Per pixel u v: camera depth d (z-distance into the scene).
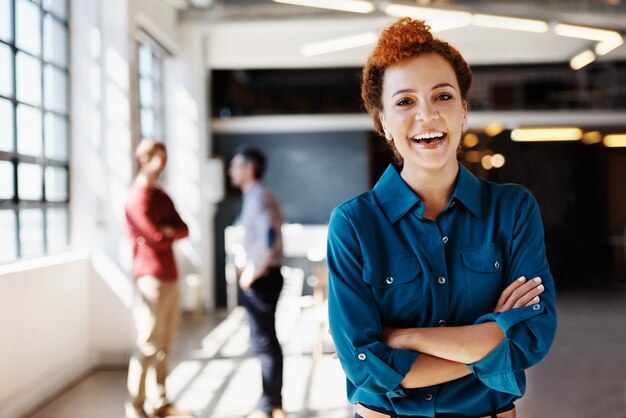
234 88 9.59
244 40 9.18
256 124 9.51
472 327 1.27
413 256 1.34
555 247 11.06
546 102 9.87
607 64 9.80
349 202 1.39
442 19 6.24
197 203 8.80
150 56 8.13
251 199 4.07
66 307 5.24
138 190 4.24
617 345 6.32
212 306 9.11
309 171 9.53
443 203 1.38
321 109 9.59
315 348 5.97
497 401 1.34
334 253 1.36
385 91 1.35
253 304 4.11
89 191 5.79
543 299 1.30
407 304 1.33
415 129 1.30
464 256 1.34
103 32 5.99
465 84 1.39
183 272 8.77
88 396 4.82
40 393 4.63
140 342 4.21
